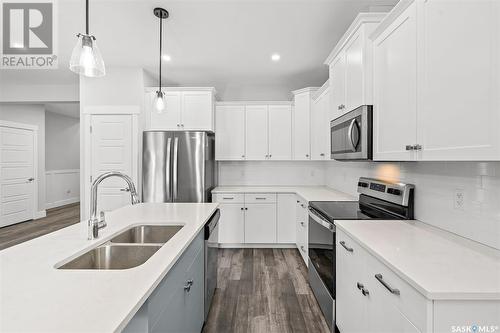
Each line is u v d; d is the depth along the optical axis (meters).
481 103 0.96
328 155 3.12
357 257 1.46
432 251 1.20
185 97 3.88
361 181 2.47
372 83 1.88
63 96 4.55
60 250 1.22
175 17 2.43
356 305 1.48
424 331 0.88
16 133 5.23
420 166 1.75
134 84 3.76
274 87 4.53
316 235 2.34
